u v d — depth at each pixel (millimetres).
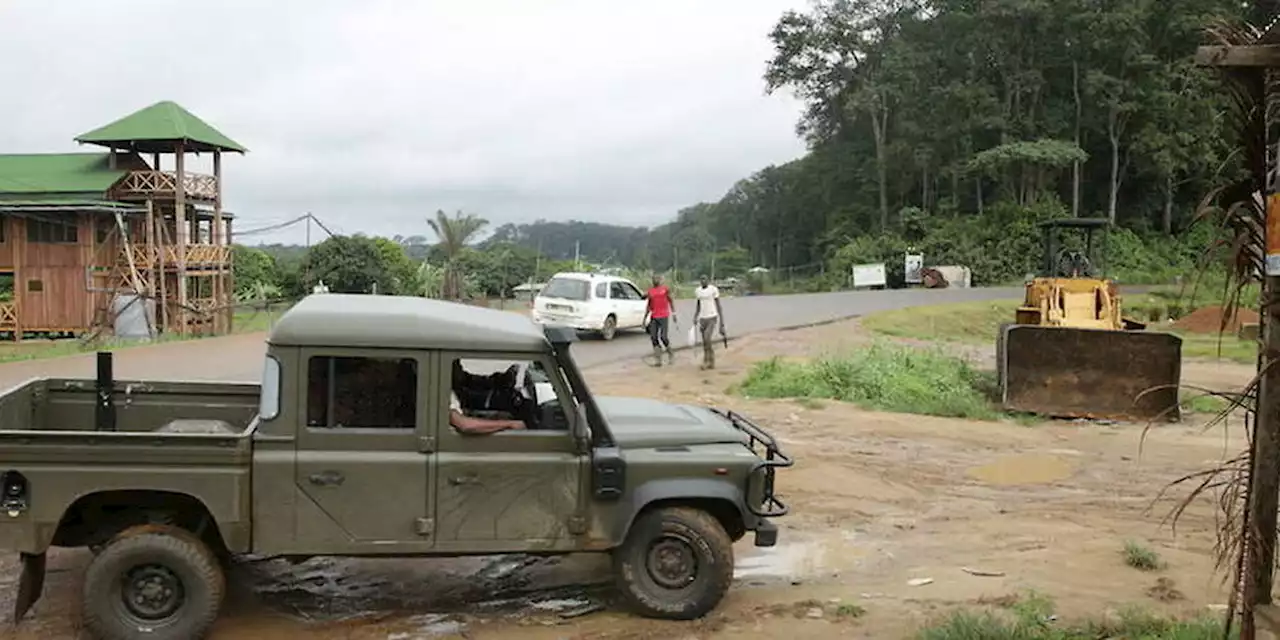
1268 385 4602
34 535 5730
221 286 35188
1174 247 63656
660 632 6309
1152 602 6887
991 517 9398
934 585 7277
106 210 32094
